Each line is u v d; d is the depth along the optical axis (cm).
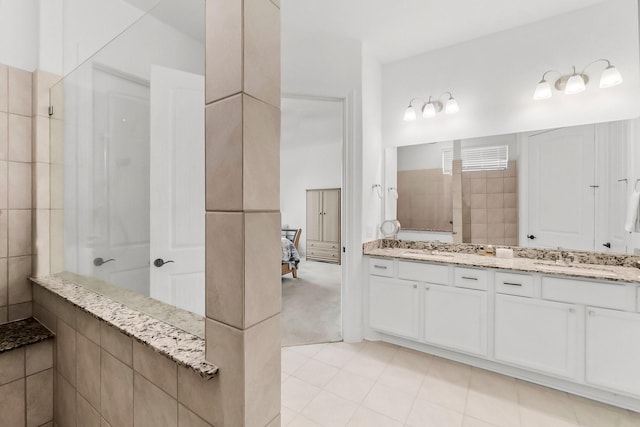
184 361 72
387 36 254
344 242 259
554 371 185
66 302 124
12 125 148
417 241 287
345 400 177
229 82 66
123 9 192
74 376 121
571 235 221
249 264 65
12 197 148
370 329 261
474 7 217
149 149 121
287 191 743
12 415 125
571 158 222
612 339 169
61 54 163
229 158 66
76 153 154
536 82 234
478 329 212
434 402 176
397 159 297
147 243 117
